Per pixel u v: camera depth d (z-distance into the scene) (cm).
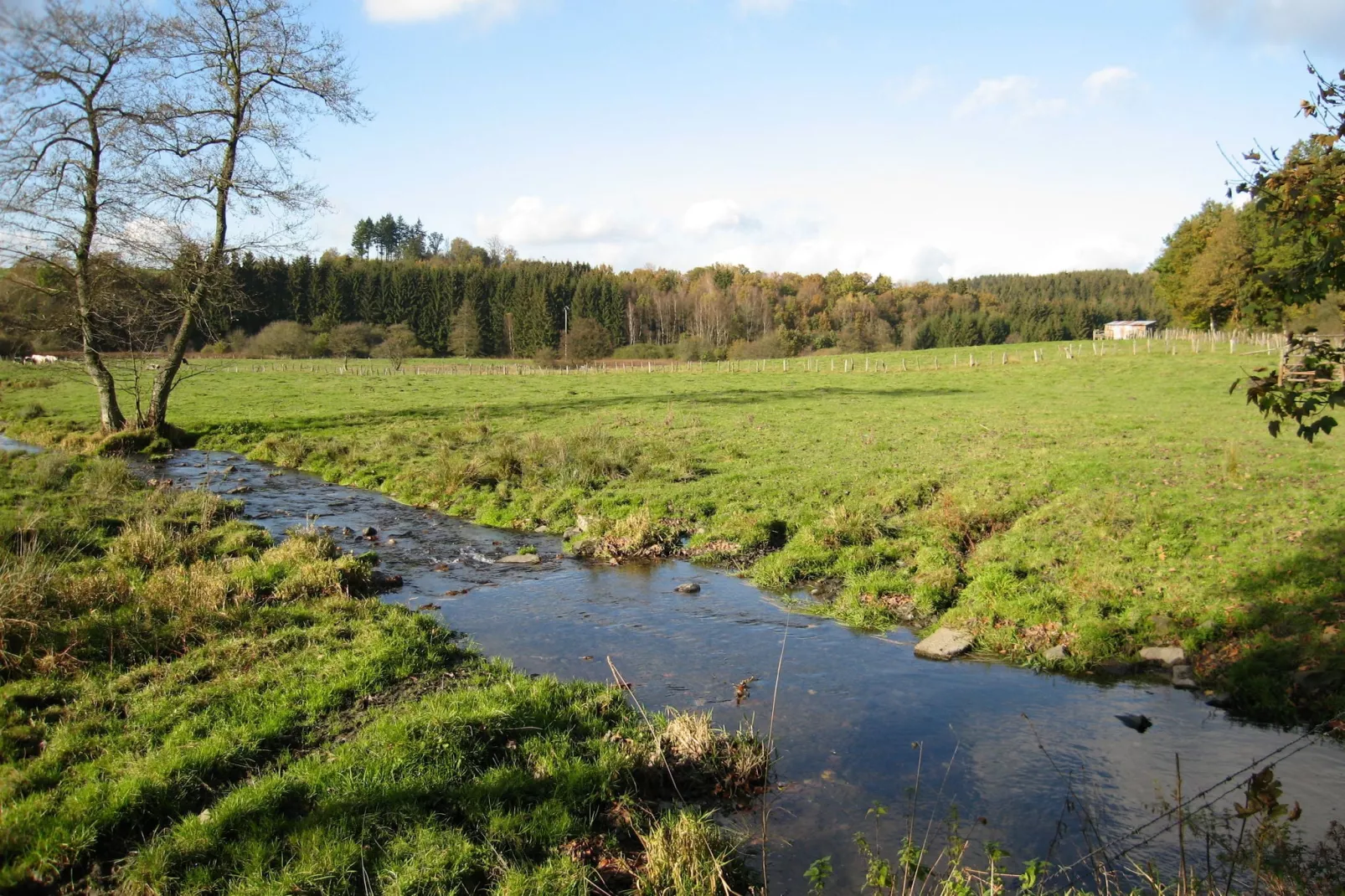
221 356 9169
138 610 1015
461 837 633
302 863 592
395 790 679
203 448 2875
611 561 1534
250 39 2642
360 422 3350
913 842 666
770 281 15562
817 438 2758
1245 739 848
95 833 613
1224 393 3859
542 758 763
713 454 2472
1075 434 2602
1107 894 572
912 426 3002
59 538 1330
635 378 6162
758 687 978
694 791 751
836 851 659
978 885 603
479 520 1852
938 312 14125
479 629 1155
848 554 1451
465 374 6656
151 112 2498
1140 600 1171
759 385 5244
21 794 654
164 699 827
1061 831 684
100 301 2683
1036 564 1321
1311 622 1017
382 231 19688
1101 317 13638
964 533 1530
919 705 936
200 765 708
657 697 944
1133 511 1507
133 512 1550
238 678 881
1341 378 534
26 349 5884
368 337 10819
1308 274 539
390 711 838
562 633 1147
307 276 11562
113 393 2803
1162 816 640
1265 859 626
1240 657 995
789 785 760
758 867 639
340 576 1260
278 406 4000
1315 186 525
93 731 764
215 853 606
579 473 2077
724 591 1365
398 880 583
